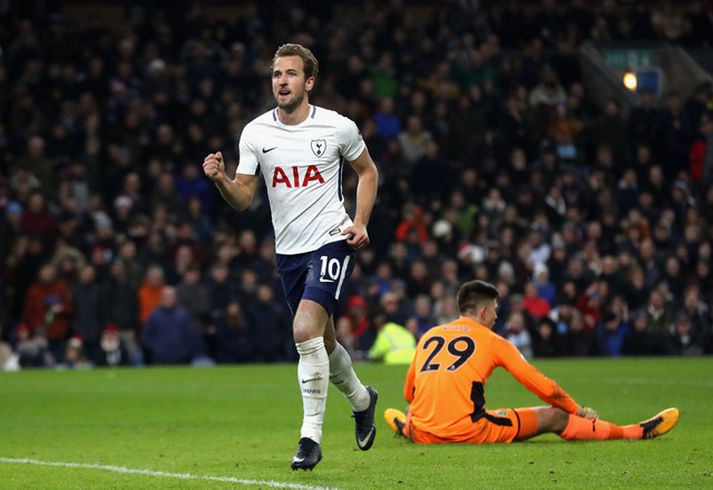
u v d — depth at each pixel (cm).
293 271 1348
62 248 3619
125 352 3534
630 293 4012
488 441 1524
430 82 4747
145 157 4147
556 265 3981
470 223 4203
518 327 3669
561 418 1536
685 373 2945
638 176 4634
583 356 3781
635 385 2577
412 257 3975
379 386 2603
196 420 1995
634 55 5269
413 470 1308
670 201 4525
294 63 1332
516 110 4672
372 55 4775
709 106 4844
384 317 3572
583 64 5200
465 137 4506
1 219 3644
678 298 4103
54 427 1889
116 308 3522
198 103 4244
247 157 1359
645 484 1206
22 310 3612
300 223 1336
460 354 1533
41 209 3691
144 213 3862
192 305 3622
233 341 3600
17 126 4062
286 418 2025
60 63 4359
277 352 3669
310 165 1331
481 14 5409
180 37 4684
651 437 1567
